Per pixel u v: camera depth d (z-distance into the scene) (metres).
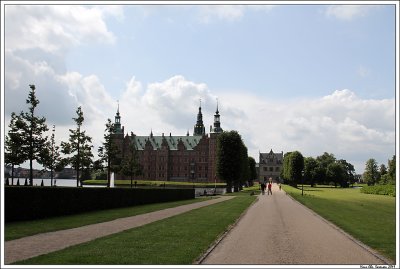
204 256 14.03
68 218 26.69
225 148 96.31
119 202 38.81
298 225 23.73
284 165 176.00
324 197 63.78
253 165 180.12
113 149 73.12
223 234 19.50
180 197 58.22
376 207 41.09
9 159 48.22
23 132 49.12
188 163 190.00
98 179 163.00
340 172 171.38
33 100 49.31
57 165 60.62
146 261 12.80
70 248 14.95
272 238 18.42
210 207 38.34
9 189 23.56
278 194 73.31
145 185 136.00
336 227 22.86
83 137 61.09
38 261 12.62
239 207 38.16
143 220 26.03
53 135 59.56
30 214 25.31
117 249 14.76
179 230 20.42
